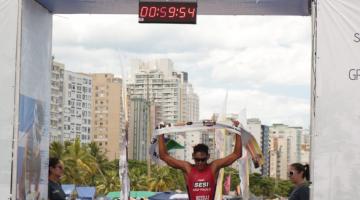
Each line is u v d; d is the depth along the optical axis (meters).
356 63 8.43
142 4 9.20
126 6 10.27
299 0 9.51
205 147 8.88
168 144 9.73
